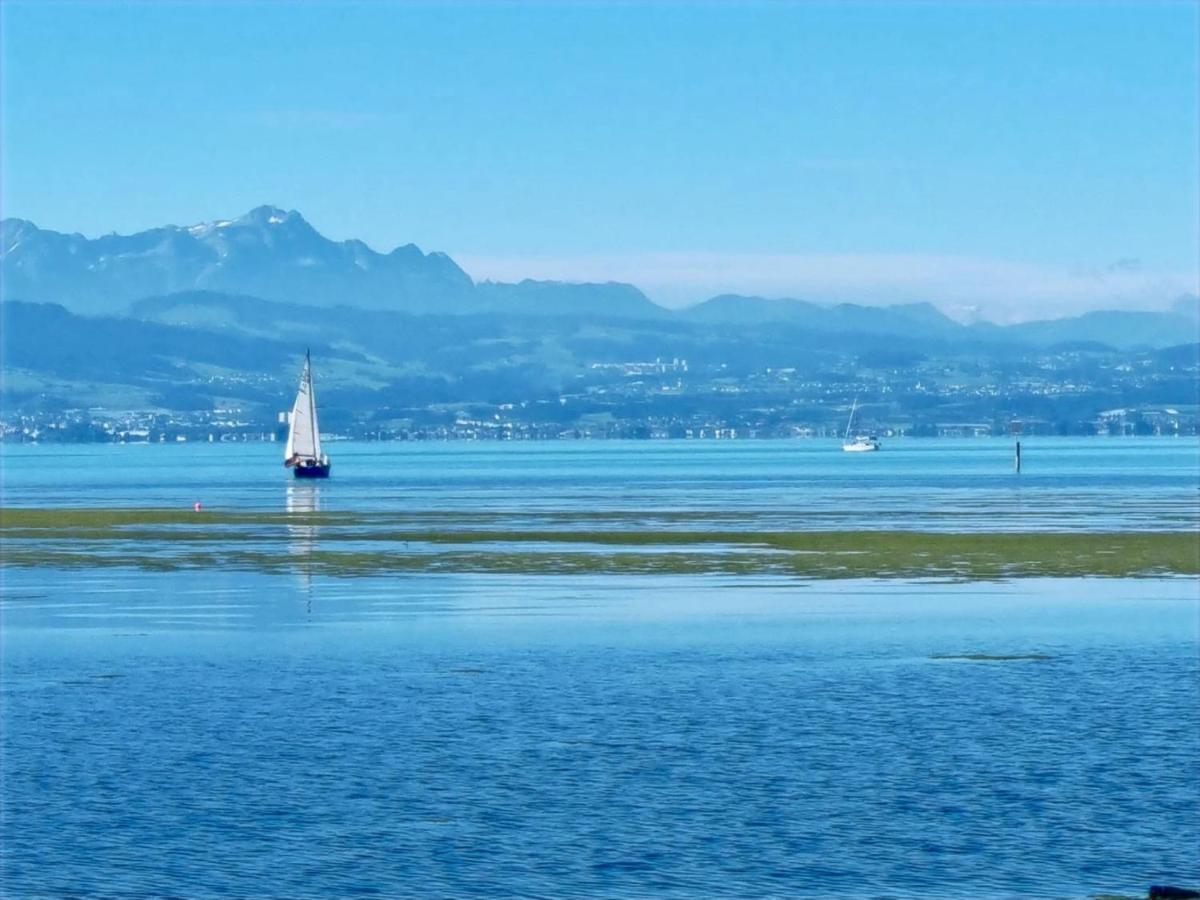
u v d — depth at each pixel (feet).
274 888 155.43
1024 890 153.69
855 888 154.61
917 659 285.84
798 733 220.64
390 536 615.98
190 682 266.36
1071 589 405.18
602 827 174.50
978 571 455.22
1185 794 185.68
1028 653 291.58
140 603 383.86
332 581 435.94
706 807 181.88
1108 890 153.48
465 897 152.87
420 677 270.26
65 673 277.03
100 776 196.95
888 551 525.75
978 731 220.43
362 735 220.84
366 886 155.94
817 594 397.19
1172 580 426.51
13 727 227.81
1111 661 281.33
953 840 168.86
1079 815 177.68
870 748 210.59
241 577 449.48
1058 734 218.18
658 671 274.98
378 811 181.16
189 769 200.75
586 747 212.43
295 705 244.22
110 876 158.81
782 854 164.96
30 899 152.35
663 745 213.25
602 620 346.54
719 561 492.95
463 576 449.06
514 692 254.68
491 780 194.59
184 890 154.92
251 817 178.81
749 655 292.40
